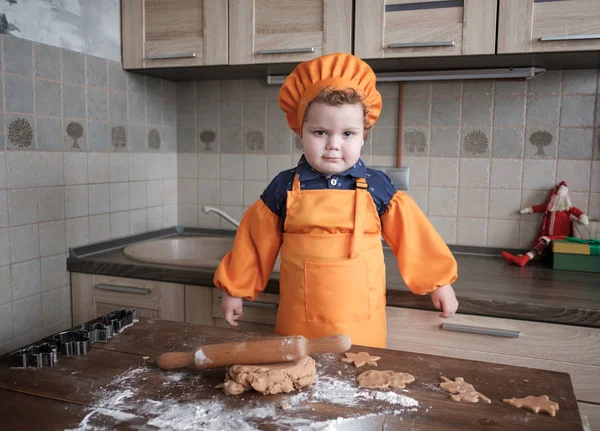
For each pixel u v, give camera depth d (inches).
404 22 57.6
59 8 61.4
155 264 62.4
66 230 64.9
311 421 27.1
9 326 58.2
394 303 52.4
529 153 67.4
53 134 61.8
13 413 28.2
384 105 72.5
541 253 64.6
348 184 44.6
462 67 65.2
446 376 32.5
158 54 68.7
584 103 64.6
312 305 43.6
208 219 84.4
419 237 46.6
